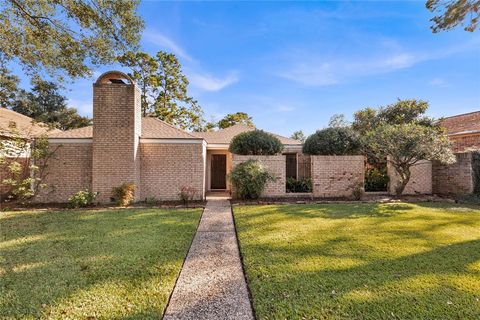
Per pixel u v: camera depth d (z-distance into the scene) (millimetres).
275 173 12930
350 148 13680
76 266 4375
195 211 9500
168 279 3906
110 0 9070
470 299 3289
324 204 10836
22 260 4645
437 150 10992
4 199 11477
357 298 3314
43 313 3014
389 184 13422
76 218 8219
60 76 10984
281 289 3572
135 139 11633
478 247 5219
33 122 12234
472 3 9055
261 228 6875
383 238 5840
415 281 3770
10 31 9234
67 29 9719
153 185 12320
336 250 5090
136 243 5613
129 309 3088
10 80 12812
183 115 30016
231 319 2955
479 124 17000
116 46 10219
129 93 11531
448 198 12039
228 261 4746
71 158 11812
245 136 13578
